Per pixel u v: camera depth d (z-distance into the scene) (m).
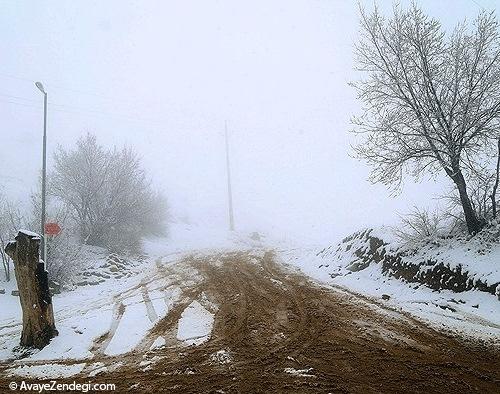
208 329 8.21
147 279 14.88
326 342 7.01
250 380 5.51
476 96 11.03
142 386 5.54
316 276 14.13
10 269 15.72
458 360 5.95
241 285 12.80
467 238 10.91
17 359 7.05
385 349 6.53
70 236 16.14
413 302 9.55
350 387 5.14
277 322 8.45
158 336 7.91
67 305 11.47
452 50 11.65
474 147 11.46
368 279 12.59
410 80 12.02
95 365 6.51
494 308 8.12
